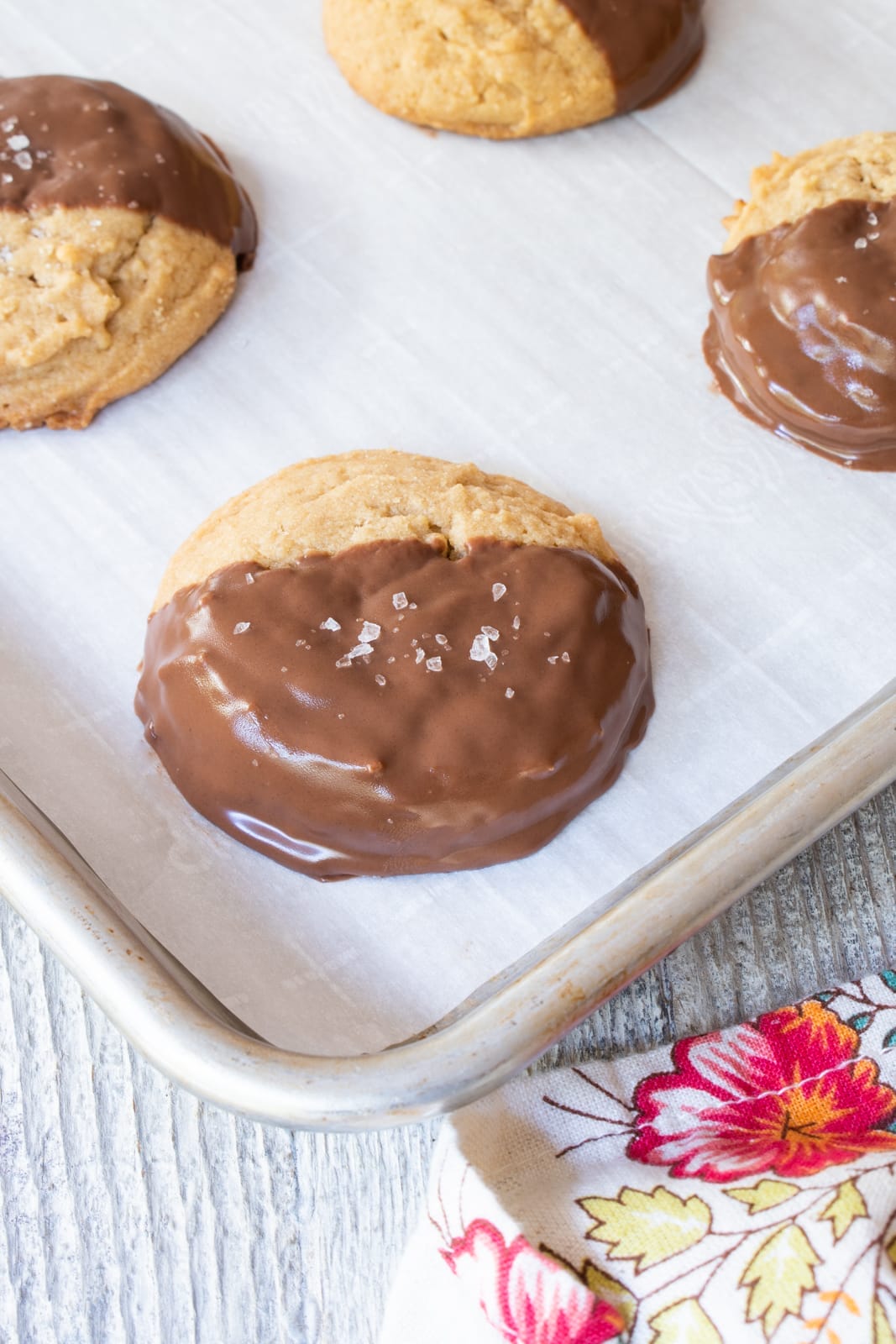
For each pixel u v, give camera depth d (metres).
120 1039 0.44
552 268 0.48
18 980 0.44
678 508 0.46
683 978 0.44
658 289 0.48
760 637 0.45
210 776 0.43
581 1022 0.42
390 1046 0.41
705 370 0.47
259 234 0.49
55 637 0.45
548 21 0.49
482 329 0.48
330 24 0.50
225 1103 0.39
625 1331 0.40
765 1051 0.43
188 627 0.43
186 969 0.42
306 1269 0.43
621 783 0.43
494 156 0.50
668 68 0.50
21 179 0.46
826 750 0.42
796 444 0.47
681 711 0.44
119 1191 0.43
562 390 0.47
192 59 0.51
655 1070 0.43
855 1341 0.39
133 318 0.46
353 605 0.43
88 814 0.43
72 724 0.44
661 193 0.49
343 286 0.48
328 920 0.42
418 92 0.49
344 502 0.44
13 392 0.46
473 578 0.43
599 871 0.43
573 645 0.43
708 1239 0.40
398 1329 0.41
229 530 0.44
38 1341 0.42
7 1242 0.43
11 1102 0.43
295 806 0.42
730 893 0.41
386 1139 0.43
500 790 0.42
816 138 0.50
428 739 0.42
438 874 0.43
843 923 0.44
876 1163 0.41
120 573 0.45
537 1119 0.42
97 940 0.40
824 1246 0.40
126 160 0.47
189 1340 0.42
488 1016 0.39
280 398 0.47
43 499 0.46
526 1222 0.41
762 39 0.51
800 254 0.46
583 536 0.45
